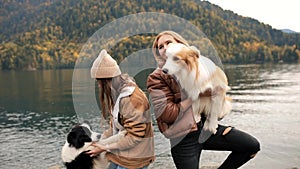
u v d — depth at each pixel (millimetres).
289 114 40031
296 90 63062
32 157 26438
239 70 101750
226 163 3766
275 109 43781
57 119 42062
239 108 45219
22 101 58312
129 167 3387
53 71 102562
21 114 46469
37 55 116750
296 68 110062
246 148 3598
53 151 27875
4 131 36562
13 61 120625
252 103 49375
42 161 25344
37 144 30469
